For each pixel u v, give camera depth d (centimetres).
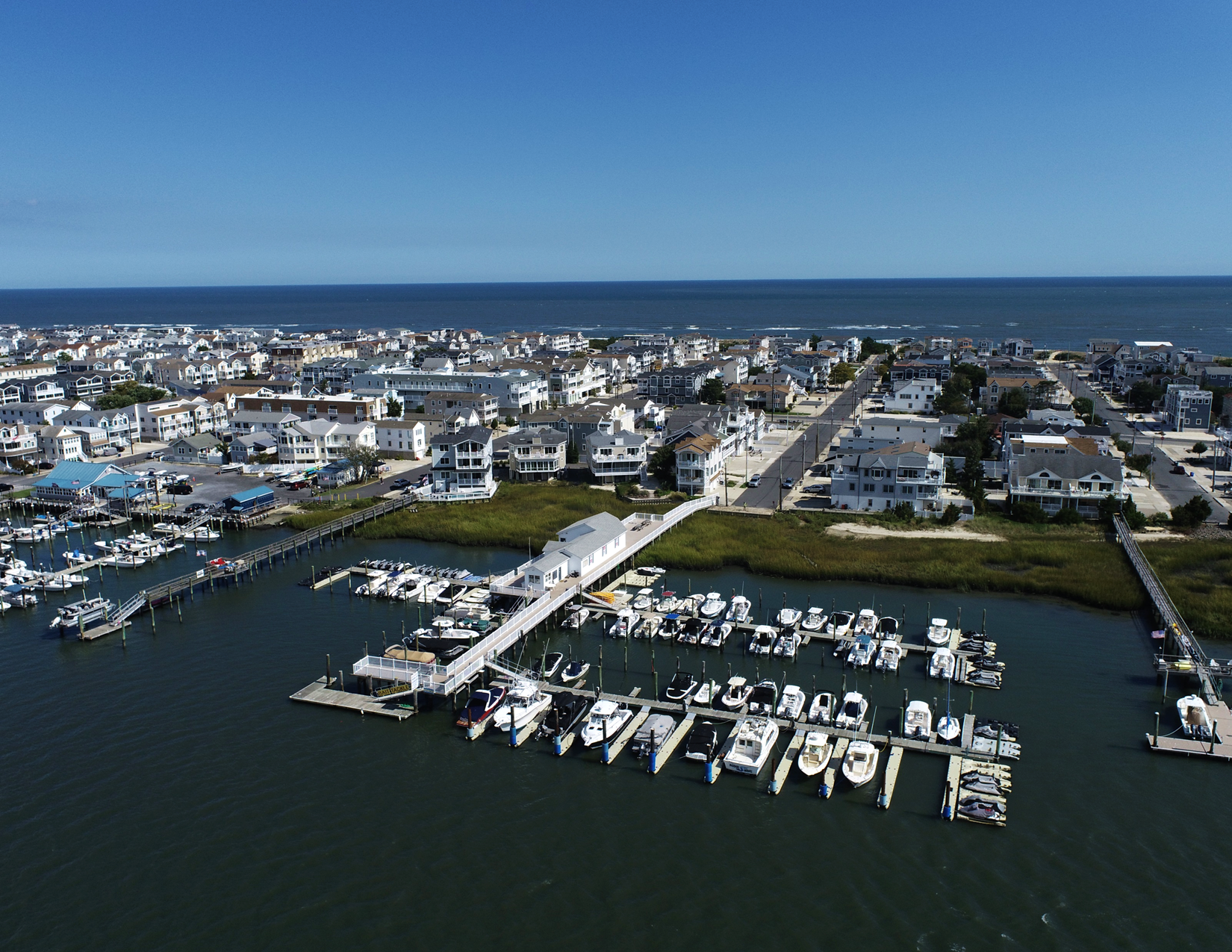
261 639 7456
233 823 4962
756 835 4841
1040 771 5375
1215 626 7231
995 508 10956
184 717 6128
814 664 6944
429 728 5994
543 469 13050
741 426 14875
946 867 4566
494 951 4056
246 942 4119
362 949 4075
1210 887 4397
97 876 4544
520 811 5072
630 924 4203
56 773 5438
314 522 10875
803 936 4116
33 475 13375
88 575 9219
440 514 11150
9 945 4094
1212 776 5303
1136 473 12606
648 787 5297
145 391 19075
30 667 6944
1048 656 6962
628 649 7256
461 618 7650
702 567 9156
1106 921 4188
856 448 12675
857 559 9062
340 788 5291
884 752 5600
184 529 10669
